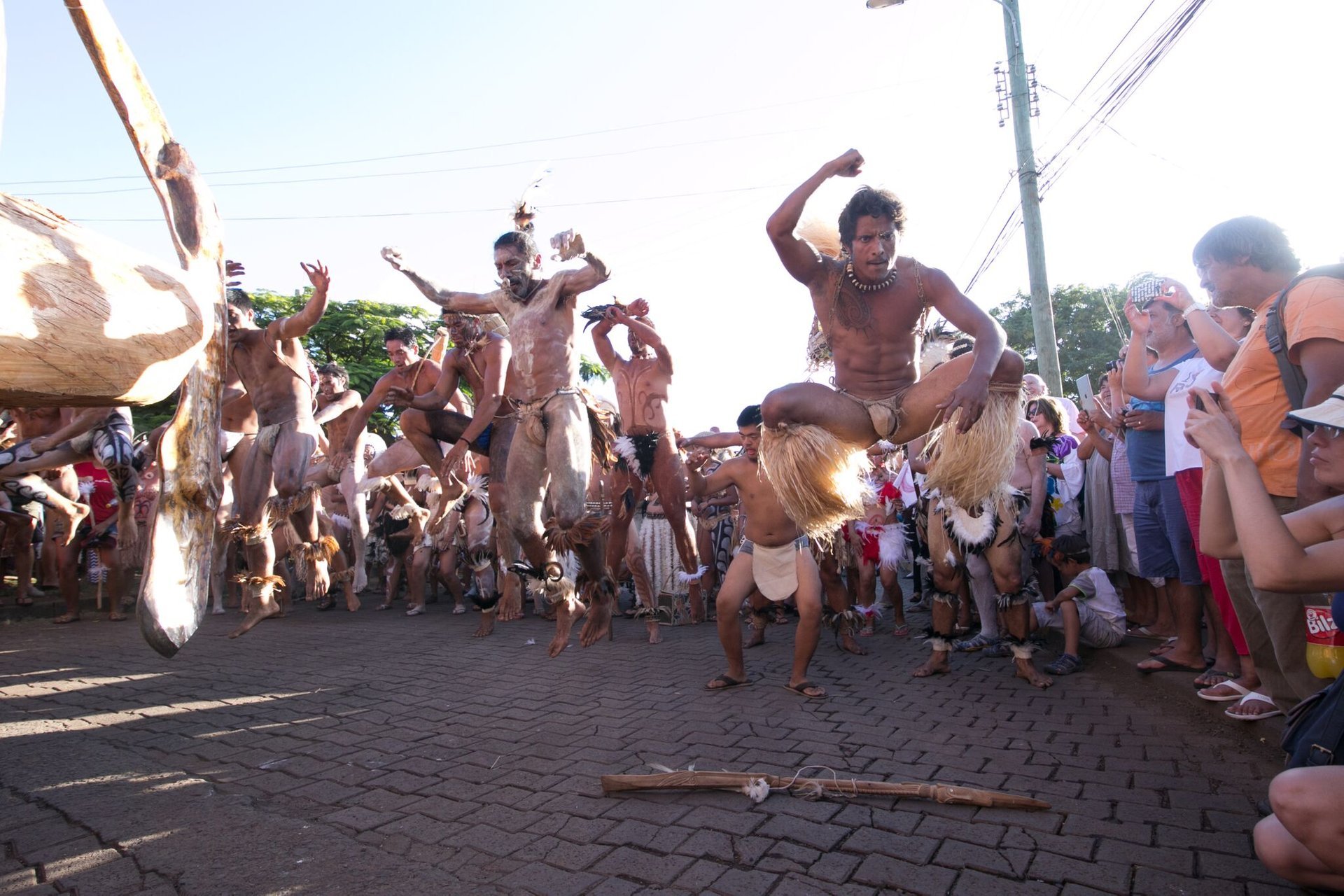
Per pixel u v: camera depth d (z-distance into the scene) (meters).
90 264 1.28
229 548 9.74
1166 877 2.38
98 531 8.71
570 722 4.23
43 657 6.55
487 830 2.86
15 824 3.00
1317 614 2.67
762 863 2.54
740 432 4.84
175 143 1.86
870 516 6.82
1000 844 2.63
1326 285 2.64
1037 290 12.27
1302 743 2.23
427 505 9.72
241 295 6.18
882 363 3.22
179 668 5.99
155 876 2.55
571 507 4.66
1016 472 5.70
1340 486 2.13
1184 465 4.05
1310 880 2.07
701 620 7.84
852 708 4.34
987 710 4.22
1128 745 3.57
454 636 7.34
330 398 8.44
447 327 6.17
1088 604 5.26
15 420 7.42
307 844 2.77
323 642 7.09
